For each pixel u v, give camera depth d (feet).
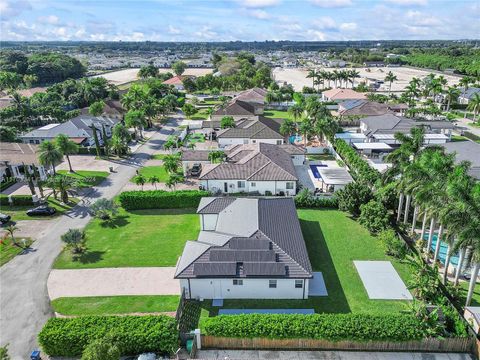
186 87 570.05
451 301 122.31
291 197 187.52
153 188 221.05
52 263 147.74
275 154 230.48
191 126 368.27
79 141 296.10
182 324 113.80
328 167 242.78
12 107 373.81
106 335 95.50
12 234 164.66
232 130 295.48
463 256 124.67
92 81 504.84
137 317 104.83
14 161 235.40
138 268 142.92
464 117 391.45
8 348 106.73
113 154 288.30
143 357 97.96
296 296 124.47
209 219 164.25
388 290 128.67
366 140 295.89
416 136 172.65
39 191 218.38
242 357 101.96
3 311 121.39
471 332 101.91
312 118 314.76
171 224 176.96
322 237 163.73
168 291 129.49
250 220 145.69
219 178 206.28
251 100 458.91
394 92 541.75
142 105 373.20
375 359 100.48
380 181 187.62
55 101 433.07
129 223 178.91
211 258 125.59
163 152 293.02
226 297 125.18
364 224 168.96
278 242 132.67
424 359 100.17
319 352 103.19
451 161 143.84
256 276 120.47
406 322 102.78
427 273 123.44
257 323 102.99
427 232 167.02
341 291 128.36
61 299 126.41
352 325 101.55
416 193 136.98
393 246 146.82
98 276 138.62
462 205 114.52
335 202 191.31
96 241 163.32
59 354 101.45
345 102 409.69
